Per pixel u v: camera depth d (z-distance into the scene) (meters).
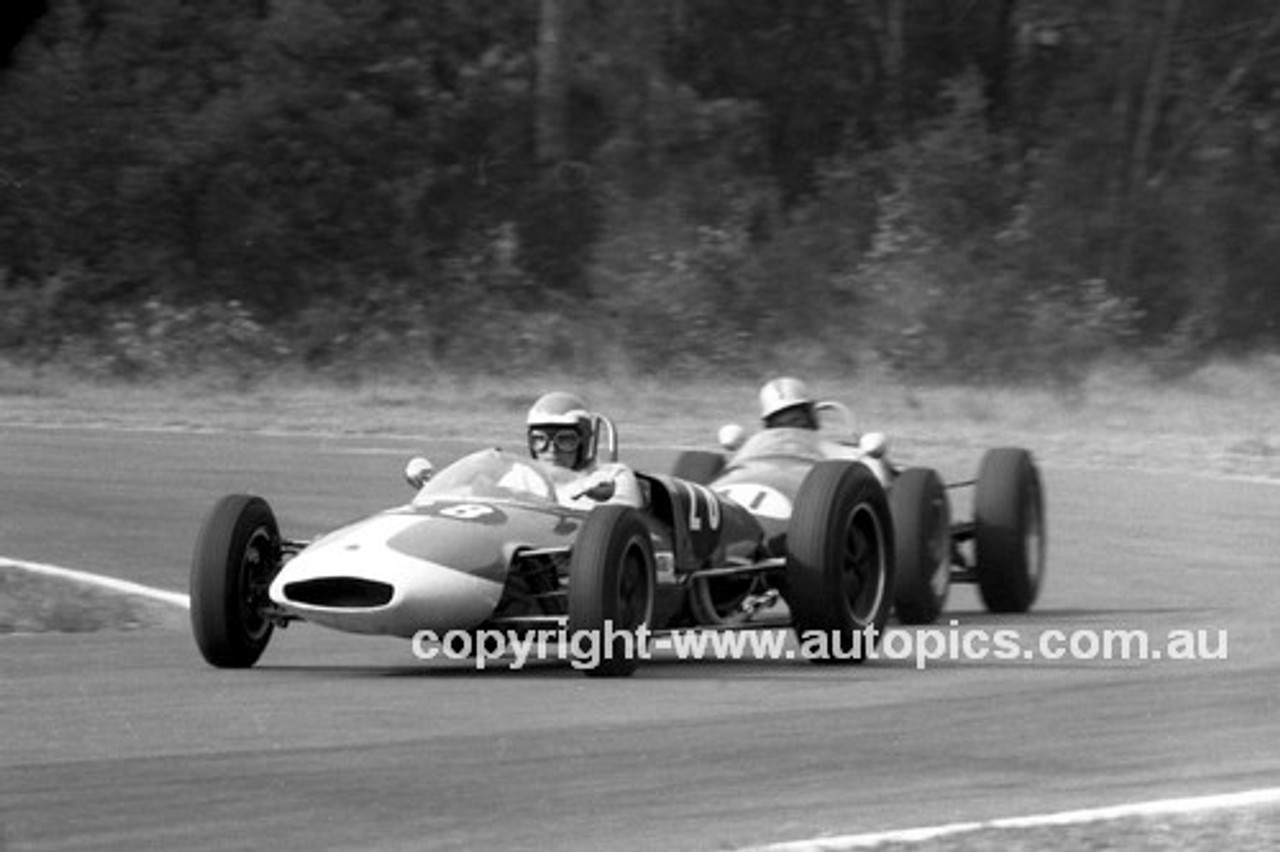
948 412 94.19
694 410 93.75
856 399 99.44
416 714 27.22
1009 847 19.11
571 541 31.67
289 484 62.47
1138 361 113.44
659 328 112.75
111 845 19.27
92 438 75.81
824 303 116.38
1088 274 121.44
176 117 124.25
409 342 116.19
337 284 121.06
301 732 25.62
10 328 113.62
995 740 25.27
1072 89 130.38
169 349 111.25
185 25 128.38
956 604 43.78
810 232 120.38
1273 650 34.44
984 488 41.44
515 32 133.88
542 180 127.62
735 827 20.25
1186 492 62.94
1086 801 21.55
